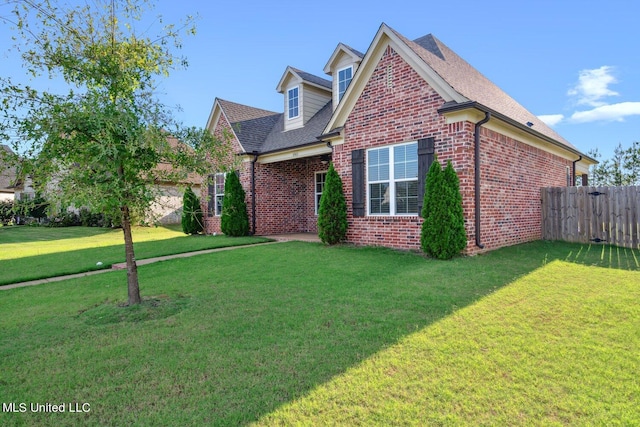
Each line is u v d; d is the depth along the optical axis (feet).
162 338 14.26
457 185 27.35
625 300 16.75
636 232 33.65
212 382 10.69
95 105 16.72
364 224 34.47
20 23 17.29
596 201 36.01
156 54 19.21
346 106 35.63
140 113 17.88
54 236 64.44
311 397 9.73
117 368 11.80
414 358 11.73
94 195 15.78
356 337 13.57
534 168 38.29
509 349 12.18
